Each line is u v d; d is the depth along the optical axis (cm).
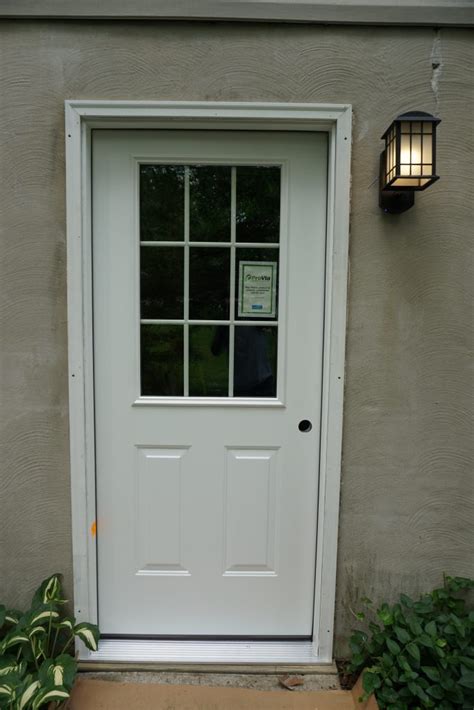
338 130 165
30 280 171
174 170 178
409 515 180
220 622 191
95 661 179
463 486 179
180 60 162
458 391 176
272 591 191
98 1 159
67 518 179
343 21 161
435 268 172
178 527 188
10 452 177
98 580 189
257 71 163
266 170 178
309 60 163
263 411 185
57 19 161
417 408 176
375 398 176
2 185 168
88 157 171
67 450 177
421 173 148
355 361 175
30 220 169
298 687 171
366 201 169
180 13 159
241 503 188
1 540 179
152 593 190
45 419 176
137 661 179
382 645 166
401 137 147
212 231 180
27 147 166
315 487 187
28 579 180
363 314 173
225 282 183
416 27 163
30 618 163
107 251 178
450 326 174
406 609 180
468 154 168
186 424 185
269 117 164
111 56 162
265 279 182
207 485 187
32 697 141
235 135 174
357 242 170
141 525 188
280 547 189
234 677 175
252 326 184
